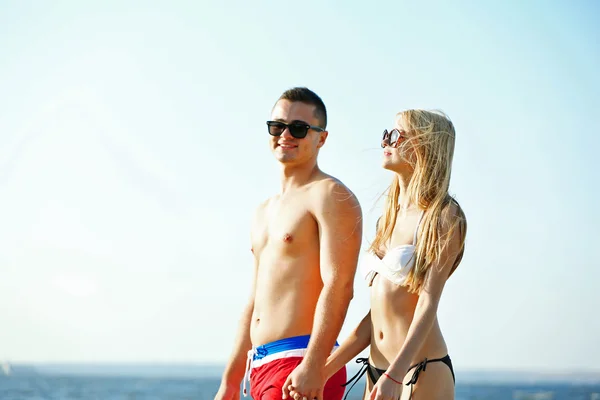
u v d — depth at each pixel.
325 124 7.71
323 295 7.05
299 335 7.21
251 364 7.45
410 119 6.85
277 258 7.42
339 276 7.07
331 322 6.96
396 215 6.98
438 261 6.46
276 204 7.65
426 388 6.49
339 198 7.24
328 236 7.17
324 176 7.52
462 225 6.55
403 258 6.62
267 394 7.18
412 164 6.83
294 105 7.53
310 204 7.33
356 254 7.21
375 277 6.89
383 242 6.98
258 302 7.52
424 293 6.46
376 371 6.84
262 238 7.66
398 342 6.64
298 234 7.34
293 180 7.59
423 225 6.59
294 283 7.30
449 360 6.70
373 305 6.90
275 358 7.21
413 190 6.71
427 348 6.55
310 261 7.32
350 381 7.10
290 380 6.85
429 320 6.34
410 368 6.54
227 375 7.89
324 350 6.89
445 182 6.70
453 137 6.85
